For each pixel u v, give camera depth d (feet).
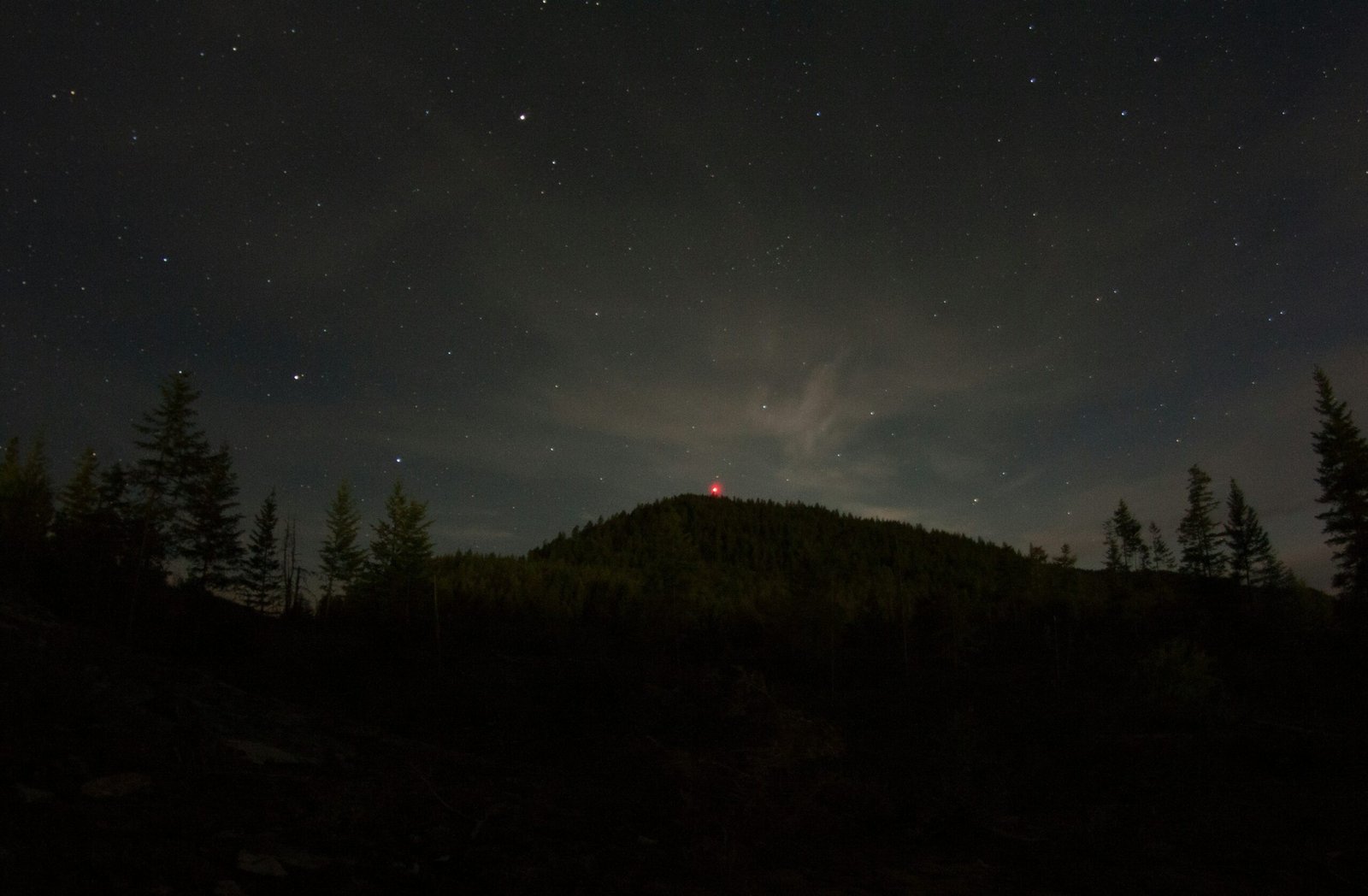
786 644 149.28
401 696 74.59
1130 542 240.12
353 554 182.60
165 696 31.50
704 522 412.98
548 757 50.49
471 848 21.75
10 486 129.18
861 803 35.78
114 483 105.19
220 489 118.32
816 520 424.46
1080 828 33.81
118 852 15.01
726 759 33.47
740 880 22.82
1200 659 89.71
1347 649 122.83
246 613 108.47
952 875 26.35
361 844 20.15
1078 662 137.08
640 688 65.72
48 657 29.94
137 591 86.99
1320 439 139.03
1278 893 24.71
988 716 87.66
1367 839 31.53
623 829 27.76
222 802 20.85
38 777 18.53
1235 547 168.04
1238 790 44.24
